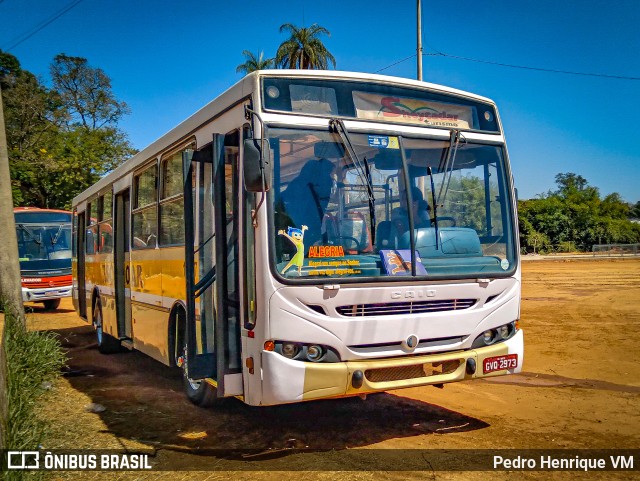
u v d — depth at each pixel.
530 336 11.94
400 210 5.70
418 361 5.43
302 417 6.69
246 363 5.29
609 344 10.79
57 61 49.38
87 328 15.77
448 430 6.14
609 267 32.75
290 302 5.05
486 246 6.14
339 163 5.46
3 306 9.62
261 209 5.11
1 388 5.38
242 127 5.52
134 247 9.20
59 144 34.66
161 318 7.78
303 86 5.47
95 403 7.53
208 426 6.44
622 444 5.63
